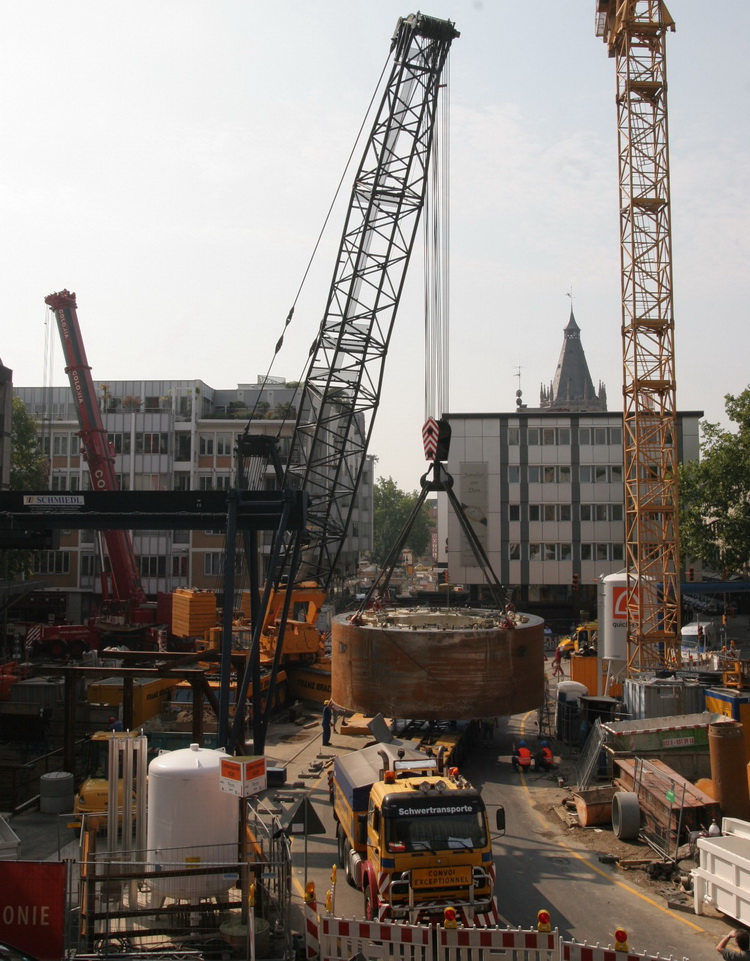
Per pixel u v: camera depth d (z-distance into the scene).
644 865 17.48
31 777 23.22
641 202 46.06
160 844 13.02
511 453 67.88
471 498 67.88
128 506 24.33
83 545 66.69
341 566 78.56
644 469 50.53
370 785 15.86
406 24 41.44
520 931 11.47
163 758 13.51
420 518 157.00
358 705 26.19
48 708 29.44
